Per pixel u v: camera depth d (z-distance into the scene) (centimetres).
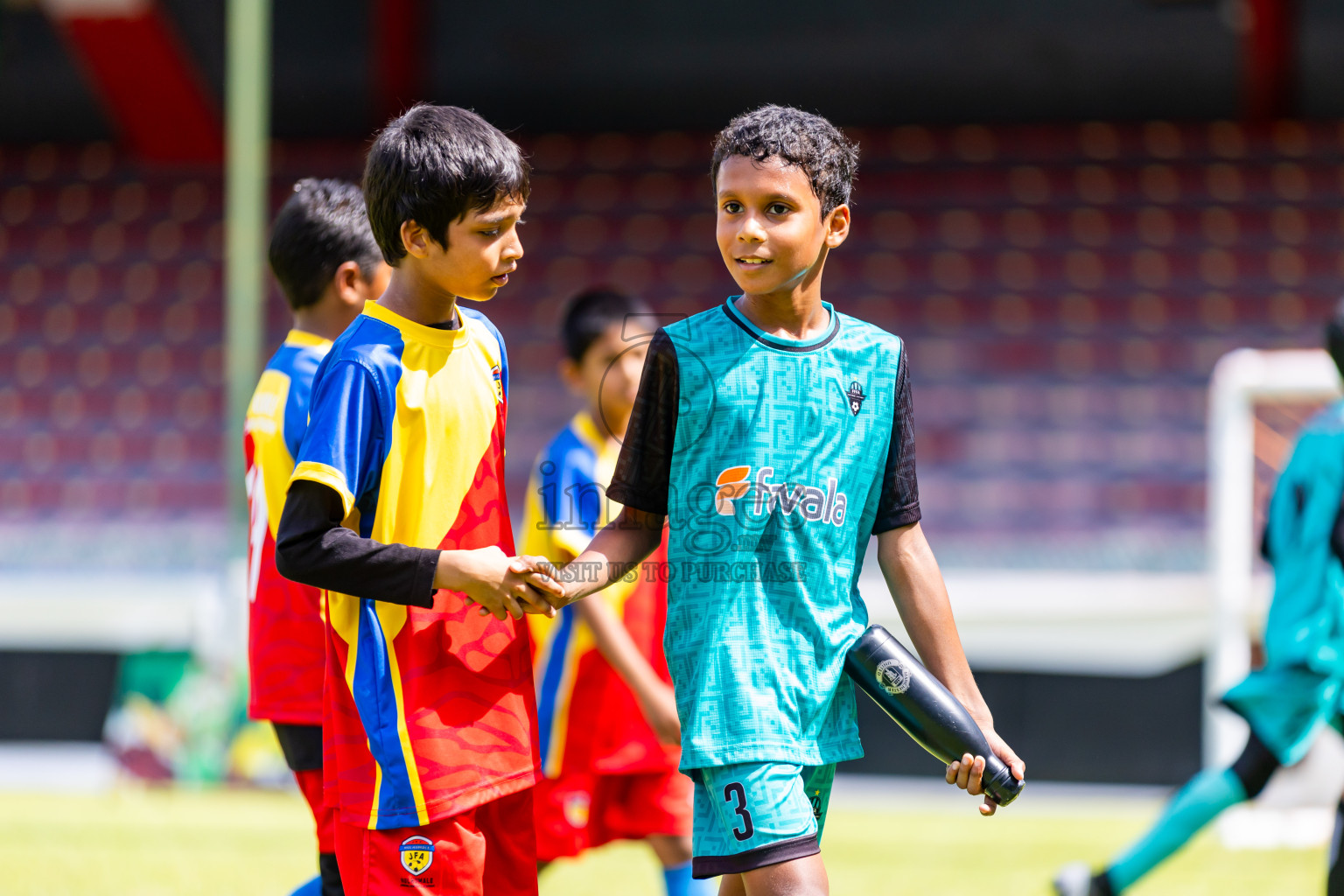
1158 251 4866
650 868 1803
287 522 790
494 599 789
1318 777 2067
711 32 5275
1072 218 5012
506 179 809
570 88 5416
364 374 808
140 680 2531
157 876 1622
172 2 5144
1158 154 5200
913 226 5022
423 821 806
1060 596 2588
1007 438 4247
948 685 849
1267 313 4634
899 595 866
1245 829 2058
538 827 1279
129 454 4488
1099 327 4619
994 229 4991
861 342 853
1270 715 1370
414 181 796
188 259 5178
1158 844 1395
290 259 1017
